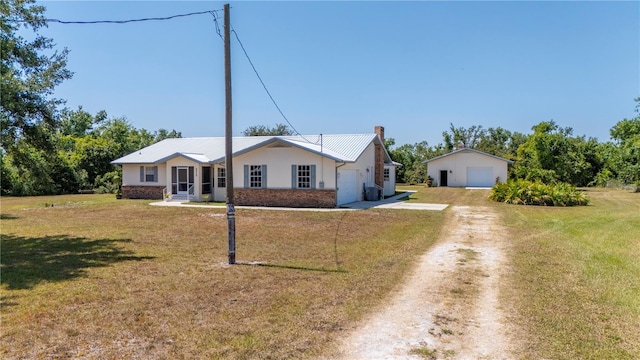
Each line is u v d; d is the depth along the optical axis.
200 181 24.97
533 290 6.61
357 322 5.31
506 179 41.59
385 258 9.16
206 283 7.13
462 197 28.12
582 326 5.09
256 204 22.44
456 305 5.96
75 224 15.05
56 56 11.91
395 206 21.61
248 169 22.66
